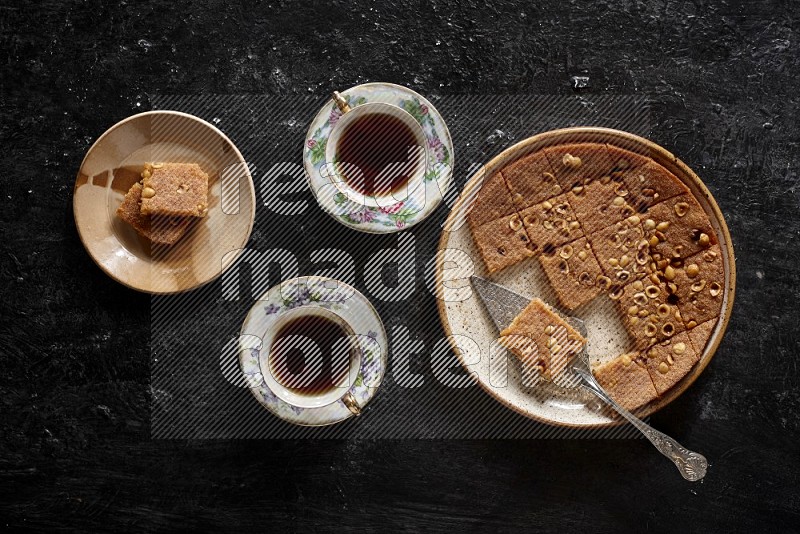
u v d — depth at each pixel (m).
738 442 1.54
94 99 1.51
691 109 1.54
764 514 1.53
